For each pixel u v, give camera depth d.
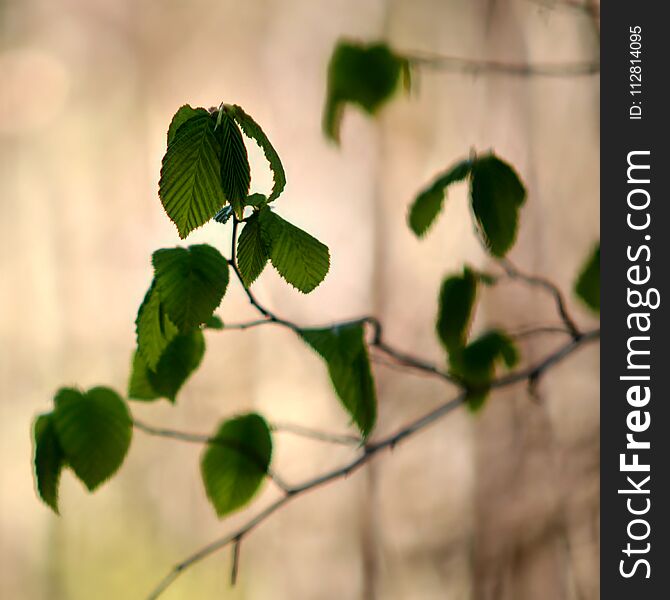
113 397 1.36
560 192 2.18
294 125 3.34
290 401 3.04
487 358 1.42
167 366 1.36
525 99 2.23
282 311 2.79
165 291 1.30
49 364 3.76
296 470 2.88
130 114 4.03
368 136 2.95
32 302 3.82
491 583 2.25
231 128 1.28
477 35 2.49
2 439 3.61
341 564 2.80
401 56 1.44
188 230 1.28
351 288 2.89
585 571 2.07
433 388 2.52
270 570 2.94
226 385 3.15
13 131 4.00
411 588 2.51
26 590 3.38
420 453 2.51
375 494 2.60
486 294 2.19
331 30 3.37
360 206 2.99
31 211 3.96
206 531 3.20
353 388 1.34
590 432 2.11
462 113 2.62
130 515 3.31
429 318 2.70
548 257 2.17
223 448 1.38
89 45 4.06
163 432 1.37
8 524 3.50
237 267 1.30
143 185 3.96
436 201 1.37
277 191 1.28
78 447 1.35
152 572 3.23
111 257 3.88
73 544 3.36
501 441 2.25
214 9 3.74
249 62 3.66
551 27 2.11
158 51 3.93
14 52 4.02
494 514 2.27
